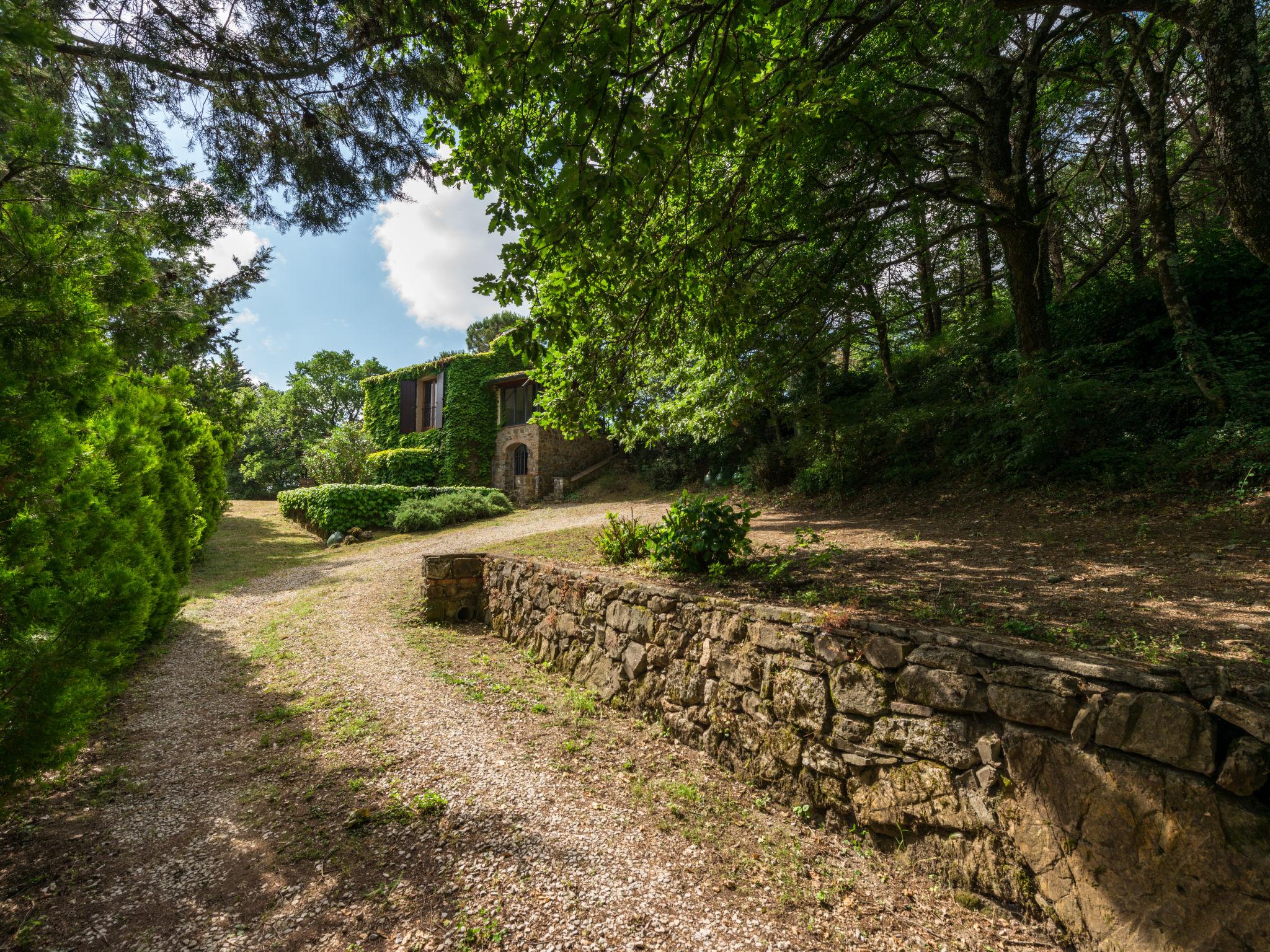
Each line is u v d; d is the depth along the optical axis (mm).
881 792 2918
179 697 4910
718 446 16516
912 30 6641
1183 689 2115
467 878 2566
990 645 2637
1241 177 4023
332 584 9578
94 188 2611
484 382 22734
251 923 2270
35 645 2400
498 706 4719
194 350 9094
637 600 4805
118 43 2812
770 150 4168
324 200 3818
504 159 3236
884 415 10977
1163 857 2020
